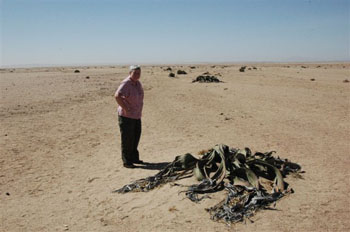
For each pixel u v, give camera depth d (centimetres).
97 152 794
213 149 614
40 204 517
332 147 787
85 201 523
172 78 3400
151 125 1086
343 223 429
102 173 647
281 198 500
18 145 849
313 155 723
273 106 1463
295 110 1348
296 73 4006
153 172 635
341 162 671
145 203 502
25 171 664
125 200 518
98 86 2431
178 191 528
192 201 494
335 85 2341
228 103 1581
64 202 522
